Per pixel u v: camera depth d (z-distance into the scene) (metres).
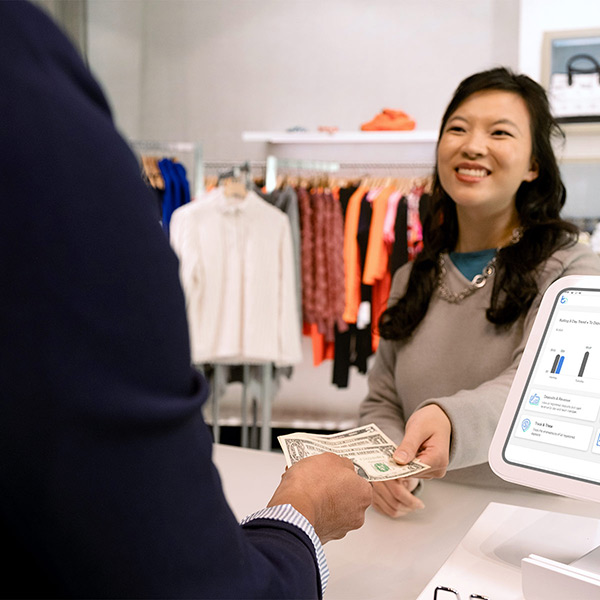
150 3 4.39
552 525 0.85
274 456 1.32
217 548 0.38
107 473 0.33
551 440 0.72
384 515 1.00
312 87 4.26
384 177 4.16
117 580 0.34
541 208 1.36
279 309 3.13
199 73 4.38
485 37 4.02
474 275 1.34
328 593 0.75
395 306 1.41
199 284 3.01
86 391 0.32
